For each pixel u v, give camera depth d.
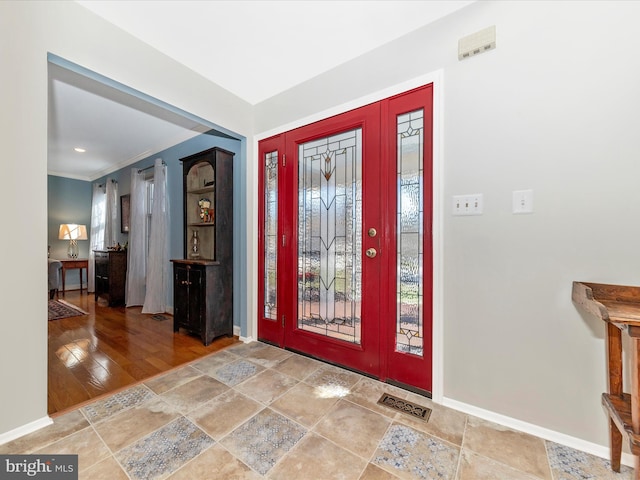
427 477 1.12
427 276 1.69
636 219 1.17
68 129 3.31
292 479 1.11
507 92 1.43
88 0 1.51
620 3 1.19
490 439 1.34
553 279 1.33
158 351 2.39
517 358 1.42
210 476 1.12
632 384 0.93
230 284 2.79
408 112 1.76
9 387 1.31
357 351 1.98
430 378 1.68
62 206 5.45
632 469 1.16
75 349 2.44
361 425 1.43
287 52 1.94
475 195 1.52
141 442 1.30
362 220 1.96
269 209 2.57
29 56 1.36
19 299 1.34
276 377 1.92
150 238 3.69
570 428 1.31
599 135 1.23
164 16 1.63
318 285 2.22
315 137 2.19
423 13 1.60
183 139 3.55
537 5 1.36
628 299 1.17
